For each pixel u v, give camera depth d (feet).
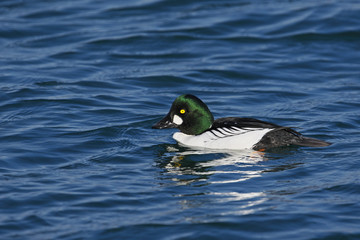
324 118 50.78
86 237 30.14
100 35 75.05
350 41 72.79
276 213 32.45
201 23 78.43
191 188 36.42
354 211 32.50
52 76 62.13
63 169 39.86
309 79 62.44
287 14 80.74
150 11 83.66
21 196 34.81
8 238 29.96
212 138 45.52
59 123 49.62
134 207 33.63
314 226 30.96
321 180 37.06
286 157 41.83
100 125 49.34
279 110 53.67
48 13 82.69
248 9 83.25
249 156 42.52
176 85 60.95
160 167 40.52
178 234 30.40
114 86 59.98
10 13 82.43
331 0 85.76
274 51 70.69
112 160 41.96
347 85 60.34
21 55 68.59
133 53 70.03
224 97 57.41
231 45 72.38
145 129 49.19
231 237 30.07
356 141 44.68
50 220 31.94
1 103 54.08
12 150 43.14
